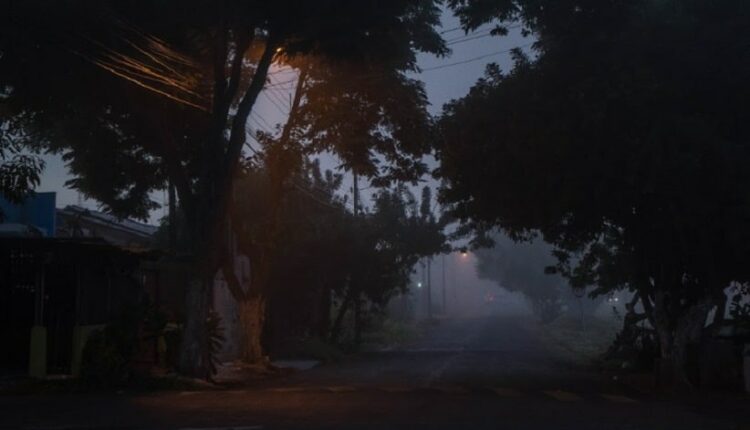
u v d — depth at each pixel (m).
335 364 31.86
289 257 36.41
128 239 37.75
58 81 17.92
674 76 18.52
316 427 13.41
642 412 15.42
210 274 21.31
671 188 18.11
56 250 20.05
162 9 17.66
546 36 20.09
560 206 19.67
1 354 21.80
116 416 14.76
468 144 20.44
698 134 17.75
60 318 21.55
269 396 17.95
